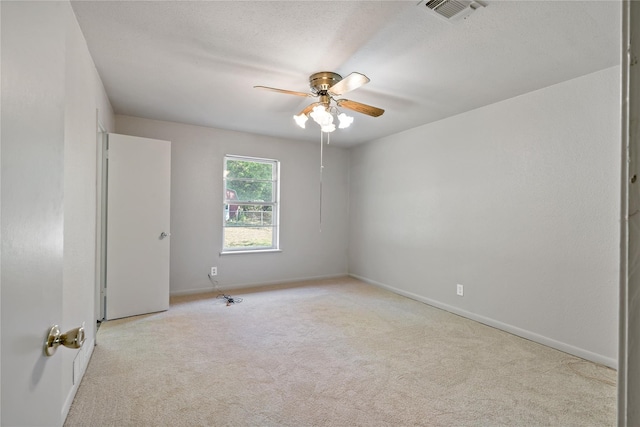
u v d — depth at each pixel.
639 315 0.35
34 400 0.66
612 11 1.78
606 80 2.45
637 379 0.36
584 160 2.57
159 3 1.78
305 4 1.77
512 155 3.08
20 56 0.58
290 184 5.02
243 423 1.75
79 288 2.09
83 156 2.16
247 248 4.80
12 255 0.56
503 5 1.75
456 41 2.12
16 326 0.58
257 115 3.79
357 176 5.32
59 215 0.82
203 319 3.33
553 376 2.28
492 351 2.67
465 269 3.52
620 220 0.37
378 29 2.00
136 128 3.92
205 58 2.40
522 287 2.99
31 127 0.63
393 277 4.54
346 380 2.19
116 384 2.09
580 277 2.59
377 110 2.73
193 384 2.11
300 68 2.53
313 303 3.95
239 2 1.76
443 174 3.81
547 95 2.82
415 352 2.63
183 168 4.22
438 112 3.55
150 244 3.49
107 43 2.19
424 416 1.83
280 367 2.35
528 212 2.95
